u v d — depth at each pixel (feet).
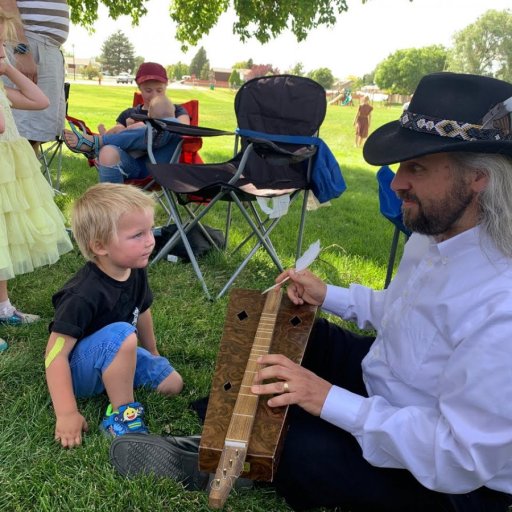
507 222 4.44
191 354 8.50
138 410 6.55
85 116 51.31
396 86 233.35
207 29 32.45
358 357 6.49
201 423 6.81
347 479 5.12
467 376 4.27
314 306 6.63
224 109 81.76
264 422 5.06
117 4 31.78
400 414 4.72
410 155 4.35
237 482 5.82
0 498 5.54
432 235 4.79
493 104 4.48
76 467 5.95
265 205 10.73
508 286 4.38
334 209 20.57
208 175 11.72
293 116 12.19
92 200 6.39
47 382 6.71
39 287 10.34
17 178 8.60
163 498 5.65
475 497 4.82
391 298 6.15
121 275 6.86
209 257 12.53
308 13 27.66
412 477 5.04
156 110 13.79
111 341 6.36
